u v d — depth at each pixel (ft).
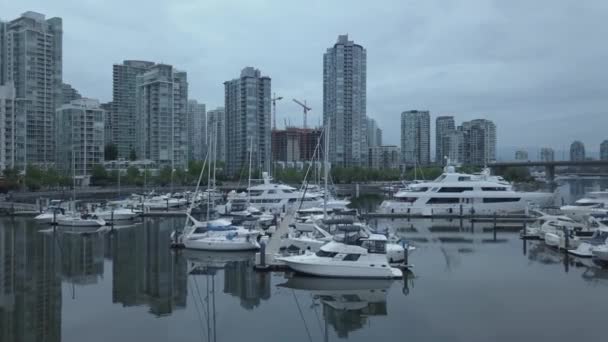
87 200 362.12
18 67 561.84
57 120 572.10
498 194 254.06
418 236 193.77
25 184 391.45
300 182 446.60
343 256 120.37
